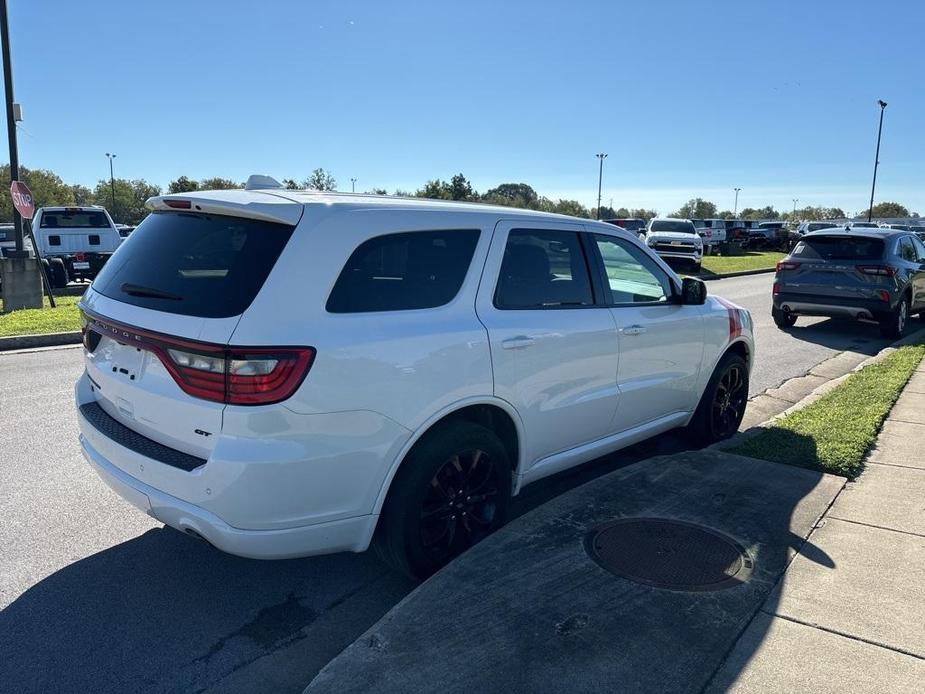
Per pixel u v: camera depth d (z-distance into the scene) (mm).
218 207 3164
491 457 3637
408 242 3375
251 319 2830
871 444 5363
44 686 2814
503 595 3164
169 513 3029
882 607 3119
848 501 4270
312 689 2594
